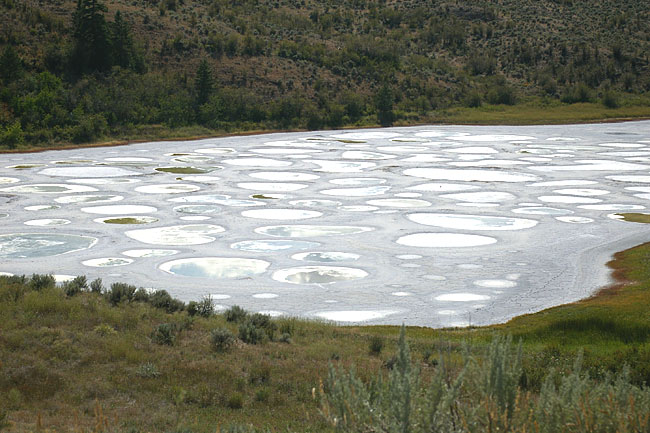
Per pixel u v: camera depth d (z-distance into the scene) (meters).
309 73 151.62
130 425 15.20
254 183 74.75
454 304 35.50
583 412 7.32
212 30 159.00
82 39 130.00
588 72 172.88
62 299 25.27
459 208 62.03
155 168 84.81
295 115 133.00
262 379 19.31
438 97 154.38
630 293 36.06
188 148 105.06
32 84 116.06
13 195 65.75
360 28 198.62
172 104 124.00
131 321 23.70
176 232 51.88
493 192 70.19
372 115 140.00
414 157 95.81
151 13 160.38
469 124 140.25
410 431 6.89
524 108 154.12
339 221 56.38
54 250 45.97
